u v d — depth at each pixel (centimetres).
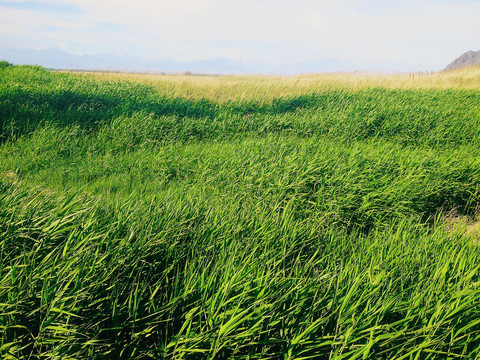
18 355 187
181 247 300
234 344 196
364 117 1005
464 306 214
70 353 194
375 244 333
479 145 833
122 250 269
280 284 240
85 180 598
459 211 538
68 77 1683
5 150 730
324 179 515
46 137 798
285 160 593
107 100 1155
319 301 222
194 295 233
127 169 641
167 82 1619
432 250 315
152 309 232
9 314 199
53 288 210
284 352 201
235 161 601
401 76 2072
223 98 1309
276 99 1267
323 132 950
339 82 1694
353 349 201
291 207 441
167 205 358
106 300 236
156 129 893
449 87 1711
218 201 437
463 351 203
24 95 1102
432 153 684
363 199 472
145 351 204
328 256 307
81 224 294
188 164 634
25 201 329
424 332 205
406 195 496
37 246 267
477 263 292
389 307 219
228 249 290
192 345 195
